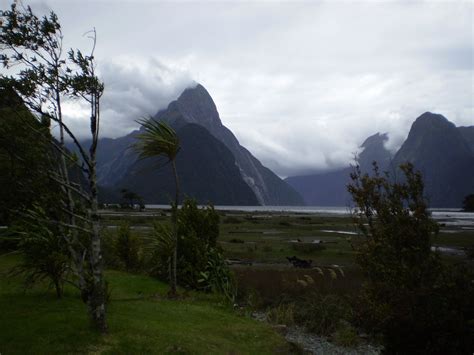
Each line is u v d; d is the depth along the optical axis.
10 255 11.80
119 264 15.39
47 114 5.92
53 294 8.88
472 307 5.69
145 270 14.66
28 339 5.93
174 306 9.43
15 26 5.70
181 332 7.20
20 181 6.22
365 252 7.04
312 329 9.91
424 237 6.62
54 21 5.94
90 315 6.72
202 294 11.73
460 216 122.81
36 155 6.17
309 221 79.19
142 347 6.11
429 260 6.53
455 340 5.41
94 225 6.34
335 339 9.19
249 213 131.50
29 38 5.75
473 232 48.94
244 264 21.20
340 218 98.56
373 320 7.41
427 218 6.72
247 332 8.20
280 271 17.45
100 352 5.76
